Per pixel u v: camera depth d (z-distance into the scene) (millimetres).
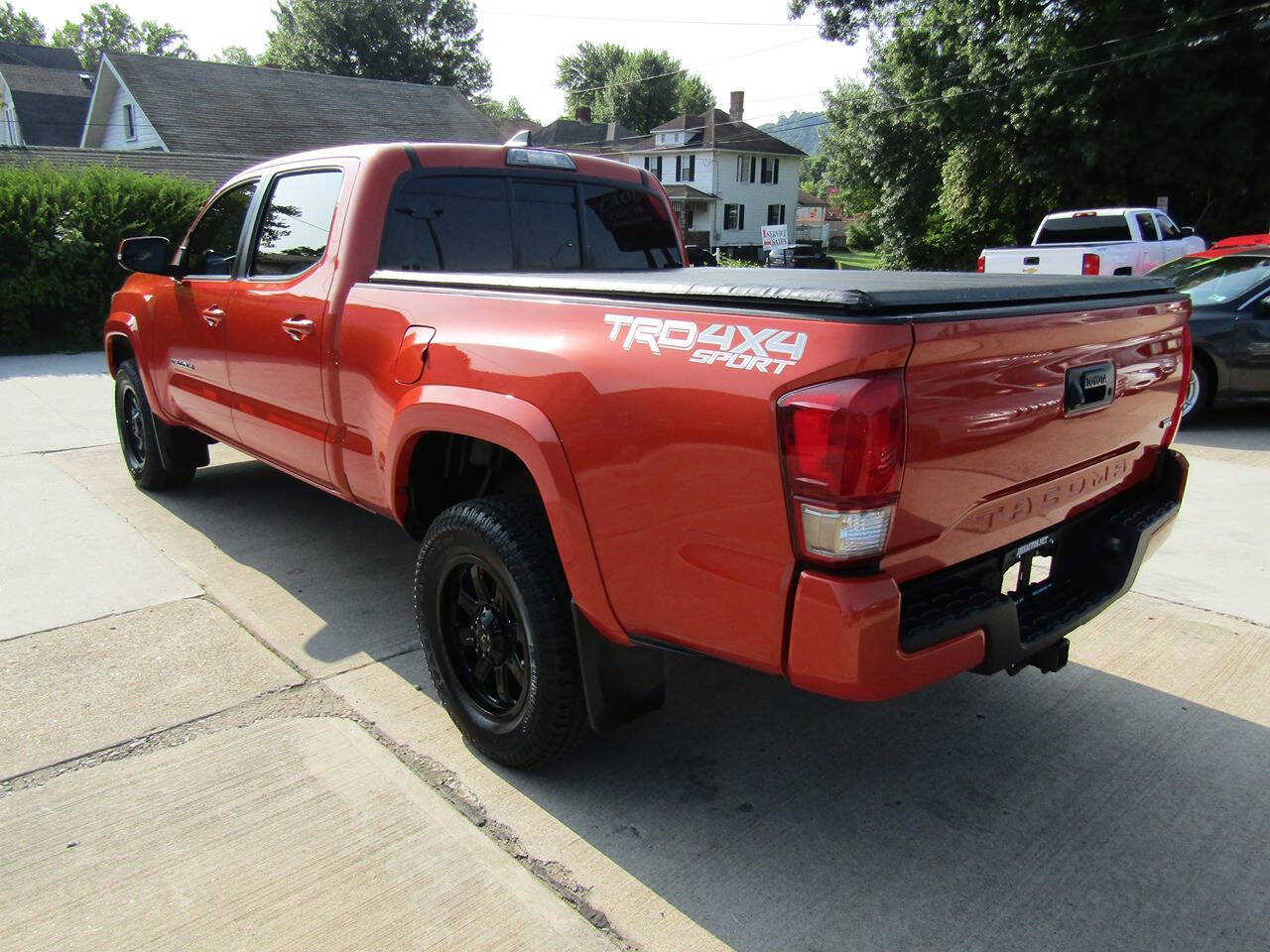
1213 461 6680
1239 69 21250
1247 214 22406
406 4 55219
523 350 2553
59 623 3834
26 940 2146
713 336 2123
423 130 34500
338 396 3441
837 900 2334
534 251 4062
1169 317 2861
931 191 28359
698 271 3773
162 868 2400
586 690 2561
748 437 2023
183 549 4715
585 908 2295
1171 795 2779
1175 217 23453
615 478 2303
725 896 2344
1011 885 2396
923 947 2186
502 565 2631
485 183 3877
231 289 4121
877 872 2443
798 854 2510
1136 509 2891
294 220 3869
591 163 4336
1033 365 2287
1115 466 2818
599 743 3057
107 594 4145
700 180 58781
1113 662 3609
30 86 46000
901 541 2062
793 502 1969
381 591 4215
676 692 3424
